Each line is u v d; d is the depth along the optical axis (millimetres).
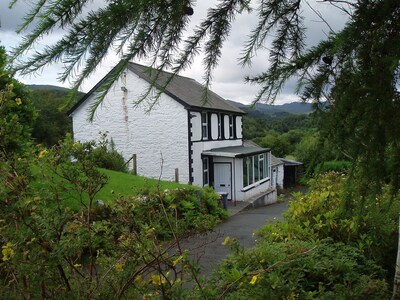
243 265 2623
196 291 1857
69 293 1841
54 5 1251
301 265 2928
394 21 1403
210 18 1648
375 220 3758
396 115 1462
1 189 1870
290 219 4430
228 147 19781
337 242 3789
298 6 1724
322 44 1562
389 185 1790
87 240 1875
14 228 1854
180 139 16281
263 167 21062
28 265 1744
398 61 1319
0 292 1900
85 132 16938
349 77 1512
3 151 2094
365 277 2959
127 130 16781
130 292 1937
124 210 2076
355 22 1415
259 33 1785
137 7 1306
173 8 1402
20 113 5496
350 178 1800
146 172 16766
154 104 1880
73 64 1310
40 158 2107
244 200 17469
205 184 17641
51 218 1813
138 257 1891
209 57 1764
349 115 1512
